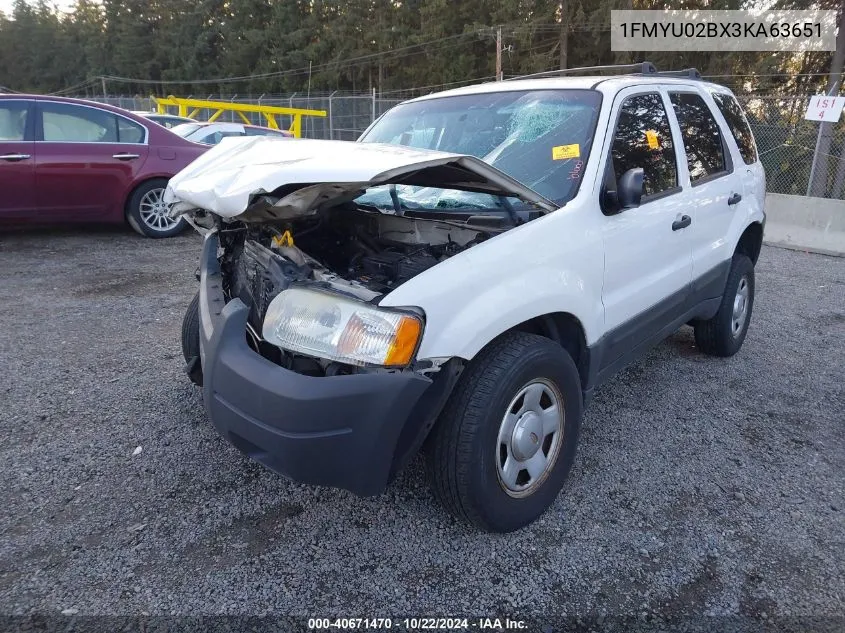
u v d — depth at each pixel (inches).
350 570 92.0
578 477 116.6
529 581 90.5
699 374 166.6
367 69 1843.0
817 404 149.5
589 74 159.3
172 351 170.6
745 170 171.5
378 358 80.5
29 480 111.0
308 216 103.5
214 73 2190.0
